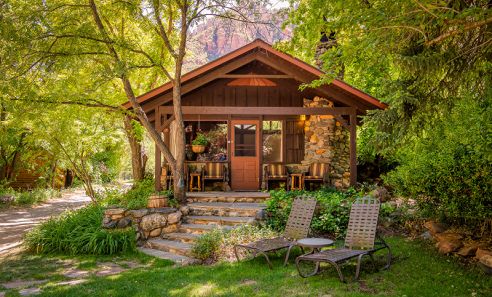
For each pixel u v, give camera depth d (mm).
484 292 4980
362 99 10984
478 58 6469
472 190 5777
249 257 7105
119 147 22391
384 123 8141
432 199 7020
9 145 18969
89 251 8273
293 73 11164
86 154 14062
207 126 13258
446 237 6723
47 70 9484
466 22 4434
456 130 6316
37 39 9148
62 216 10359
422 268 5988
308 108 11367
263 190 12469
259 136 12906
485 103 6195
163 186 12492
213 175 12680
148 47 14500
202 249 7320
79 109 12016
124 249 8203
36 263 7645
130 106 11000
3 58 8906
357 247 6324
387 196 10078
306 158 12773
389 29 4941
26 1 9086
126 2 9844
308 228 7219
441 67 6184
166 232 9031
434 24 4629
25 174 25375
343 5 5336
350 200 9133
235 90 12734
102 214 9195
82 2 10367
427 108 7668
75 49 9500
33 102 9547
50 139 12297
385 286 5375
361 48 5441
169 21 12336
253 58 11195
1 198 18062
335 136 12906
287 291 5379
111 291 5730
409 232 8094
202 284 5855
